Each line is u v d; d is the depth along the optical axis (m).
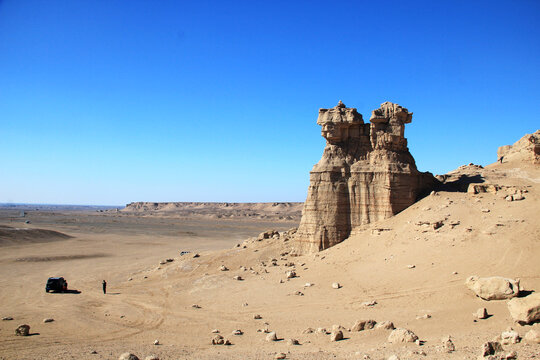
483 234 36.44
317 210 48.84
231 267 50.66
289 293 36.38
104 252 88.94
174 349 23.08
